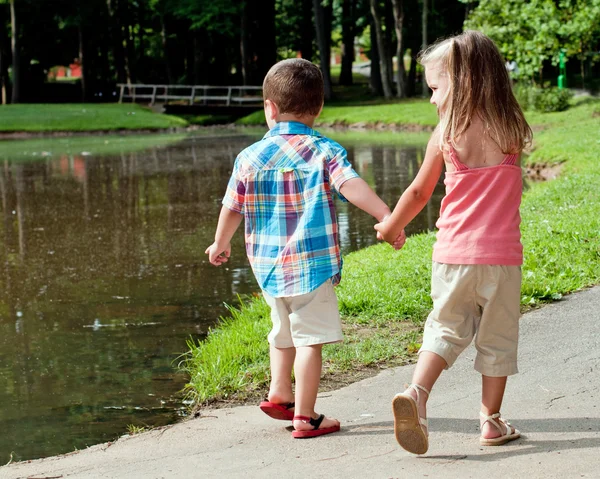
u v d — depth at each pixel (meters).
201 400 4.81
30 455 4.38
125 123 36.72
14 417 4.98
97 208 14.60
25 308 7.96
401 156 21.30
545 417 3.71
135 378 5.66
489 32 25.17
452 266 3.22
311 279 3.57
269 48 46.66
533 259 6.95
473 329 3.31
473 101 3.16
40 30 49.59
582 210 9.05
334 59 91.56
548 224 8.31
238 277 8.96
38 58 51.84
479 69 3.18
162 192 16.45
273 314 3.75
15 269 9.83
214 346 5.70
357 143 25.78
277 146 3.69
